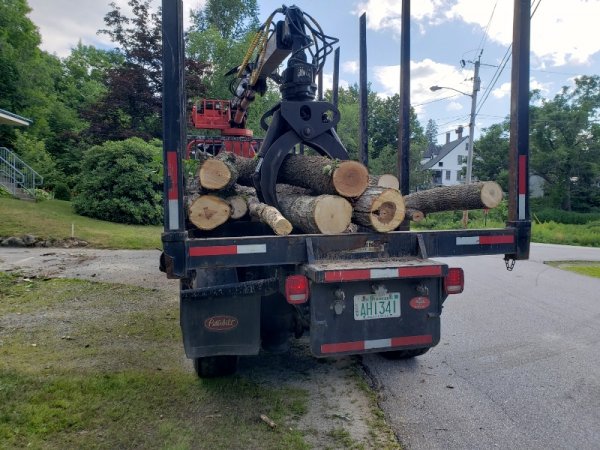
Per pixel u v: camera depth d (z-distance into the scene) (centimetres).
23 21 2828
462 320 632
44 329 532
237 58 2920
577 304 734
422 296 358
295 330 424
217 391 380
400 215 362
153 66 2648
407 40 471
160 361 442
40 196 1922
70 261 1012
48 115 3269
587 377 433
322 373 429
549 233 2600
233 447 299
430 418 351
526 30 388
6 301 657
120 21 2598
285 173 464
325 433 321
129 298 680
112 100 2569
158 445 299
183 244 313
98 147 1800
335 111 465
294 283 331
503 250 393
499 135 4559
